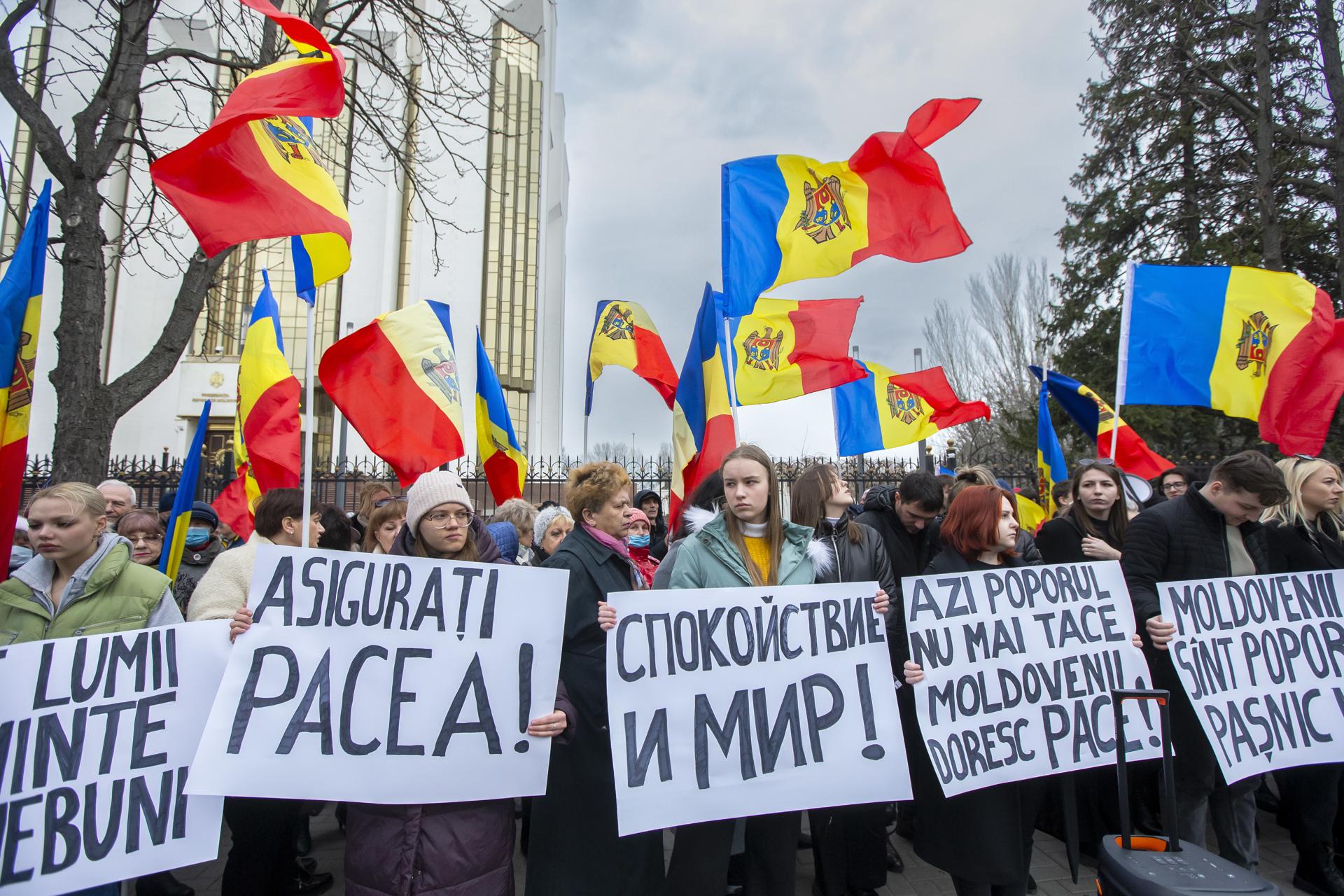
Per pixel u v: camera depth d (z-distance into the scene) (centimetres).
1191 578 327
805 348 583
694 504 367
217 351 2431
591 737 269
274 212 304
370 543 397
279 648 238
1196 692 311
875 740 274
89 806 225
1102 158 1538
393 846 235
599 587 274
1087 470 387
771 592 278
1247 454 322
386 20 2006
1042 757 294
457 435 425
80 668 232
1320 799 326
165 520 572
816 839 330
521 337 2859
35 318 268
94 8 675
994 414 2408
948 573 306
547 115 3359
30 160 721
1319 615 337
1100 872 226
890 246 445
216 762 224
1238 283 485
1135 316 498
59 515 240
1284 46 1197
